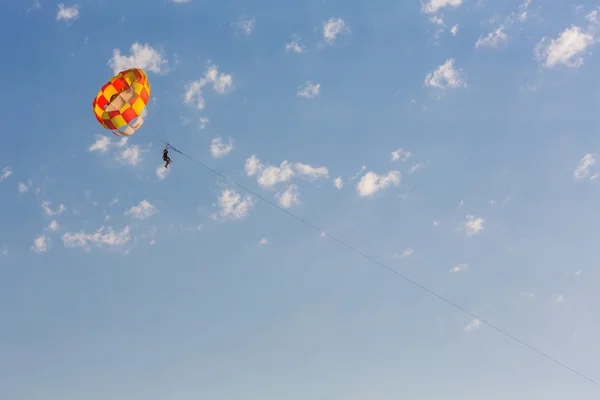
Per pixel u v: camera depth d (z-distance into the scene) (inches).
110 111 1813.5
